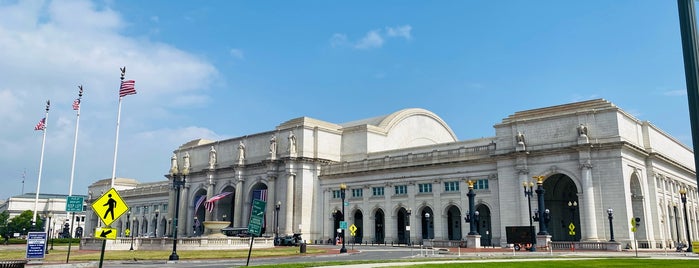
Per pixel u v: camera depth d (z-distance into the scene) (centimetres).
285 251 6109
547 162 7381
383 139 10756
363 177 9731
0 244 9719
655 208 7431
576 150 7088
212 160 12062
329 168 10350
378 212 10088
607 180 6850
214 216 11612
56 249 7294
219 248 6750
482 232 8656
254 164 10975
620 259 3959
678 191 8669
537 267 3023
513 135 7788
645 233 7125
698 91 1486
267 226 10288
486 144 8706
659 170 7900
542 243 6041
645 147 7769
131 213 16225
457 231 9050
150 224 15212
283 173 10375
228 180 11656
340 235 9712
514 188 7625
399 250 6462
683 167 8844
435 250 6144
